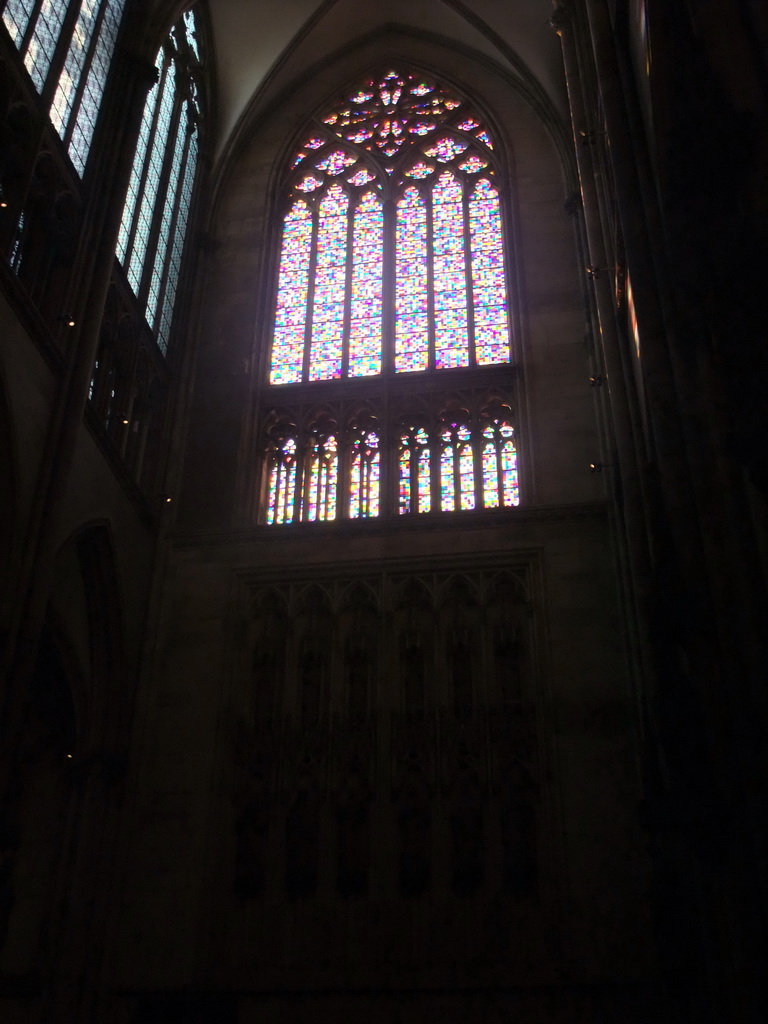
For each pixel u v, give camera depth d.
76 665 22.86
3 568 18.02
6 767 17.11
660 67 9.77
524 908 20.34
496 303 29.03
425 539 24.66
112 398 24.25
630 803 20.91
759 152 7.85
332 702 22.95
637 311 13.21
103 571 22.95
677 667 11.96
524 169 30.89
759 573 8.91
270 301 30.20
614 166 14.48
